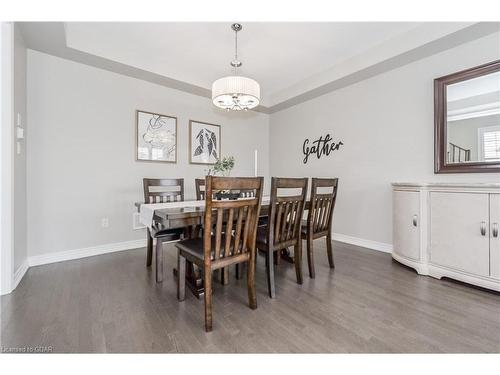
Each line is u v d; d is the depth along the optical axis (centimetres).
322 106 366
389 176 288
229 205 147
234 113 415
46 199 249
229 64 303
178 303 170
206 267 142
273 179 173
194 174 364
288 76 342
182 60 292
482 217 185
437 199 211
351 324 146
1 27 177
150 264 242
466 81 226
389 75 286
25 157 232
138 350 123
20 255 214
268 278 180
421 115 258
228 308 165
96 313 156
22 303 167
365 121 311
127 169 303
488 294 182
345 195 337
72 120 264
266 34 242
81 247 271
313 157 382
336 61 301
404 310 160
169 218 155
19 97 210
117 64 272
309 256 216
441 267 209
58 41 228
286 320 150
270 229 178
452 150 235
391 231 287
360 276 218
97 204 282
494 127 212
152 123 322
